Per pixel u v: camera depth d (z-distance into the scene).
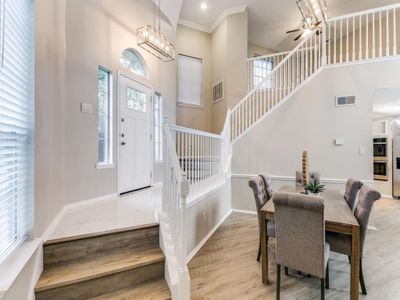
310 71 4.45
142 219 2.38
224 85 5.82
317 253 1.77
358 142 3.88
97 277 1.73
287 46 7.22
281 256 1.92
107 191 3.39
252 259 2.65
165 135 2.38
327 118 4.07
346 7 5.40
